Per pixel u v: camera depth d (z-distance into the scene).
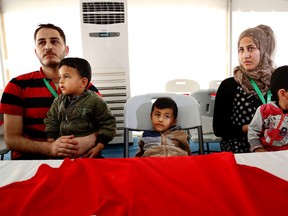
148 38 3.78
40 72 1.42
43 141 1.32
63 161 0.88
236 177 0.67
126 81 2.87
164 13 3.76
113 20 2.75
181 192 0.62
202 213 0.54
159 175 0.71
